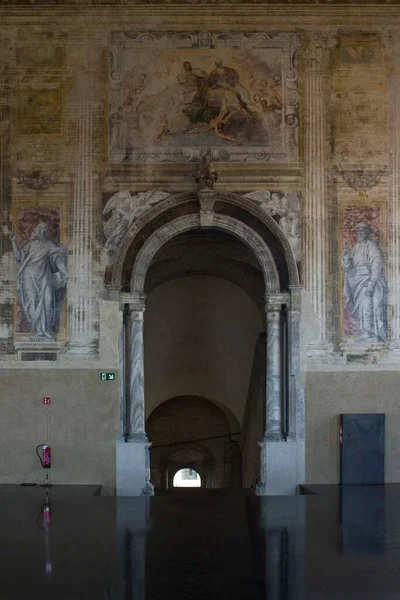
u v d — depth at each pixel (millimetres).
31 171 23406
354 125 23531
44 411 22922
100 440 22875
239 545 14633
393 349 23141
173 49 23719
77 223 23312
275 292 23391
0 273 23219
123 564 13328
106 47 23656
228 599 11562
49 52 23609
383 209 23375
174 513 17875
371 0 23594
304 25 23719
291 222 23359
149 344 33000
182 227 23531
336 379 23047
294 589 11984
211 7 23688
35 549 14344
